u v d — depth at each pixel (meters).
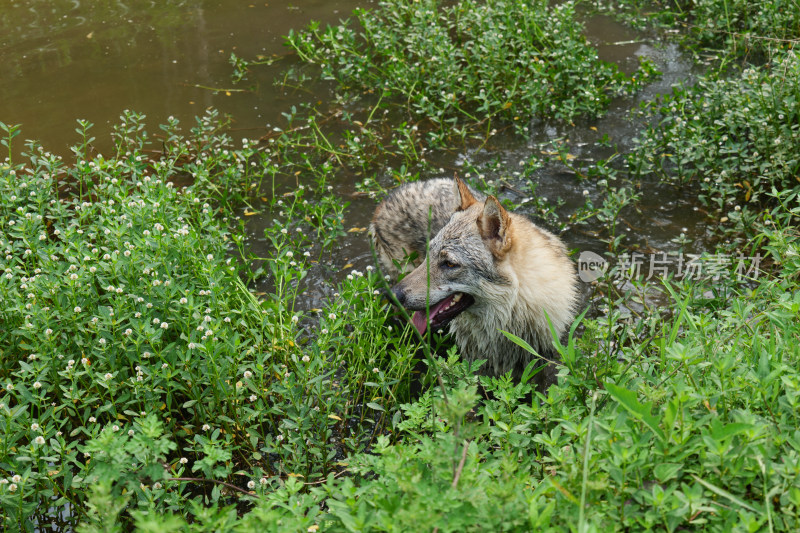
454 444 2.58
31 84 8.55
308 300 5.45
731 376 3.04
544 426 3.27
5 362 4.28
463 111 7.68
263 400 4.04
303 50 9.31
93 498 2.35
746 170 6.14
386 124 7.84
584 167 6.86
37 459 3.40
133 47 9.53
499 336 4.92
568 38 8.18
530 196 6.52
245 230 6.25
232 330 4.23
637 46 9.01
